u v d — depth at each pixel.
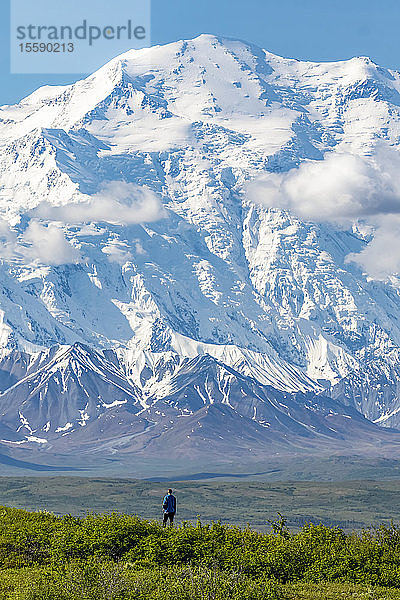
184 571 188.75
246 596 183.75
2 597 180.88
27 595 179.12
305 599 191.62
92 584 182.88
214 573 188.12
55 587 181.62
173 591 180.38
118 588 181.00
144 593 180.62
